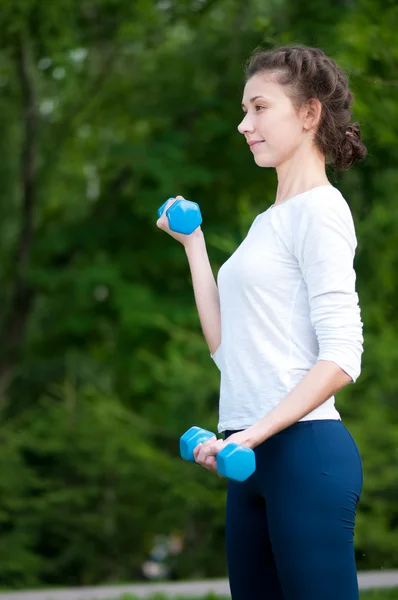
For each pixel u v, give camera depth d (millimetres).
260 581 2865
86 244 17000
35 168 18141
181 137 16219
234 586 2912
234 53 16703
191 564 17125
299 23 13688
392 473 14812
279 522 2680
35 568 16391
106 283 16031
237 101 16438
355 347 2668
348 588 2650
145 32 17375
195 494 15680
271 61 2920
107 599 9367
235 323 2834
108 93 18234
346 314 2680
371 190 14656
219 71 16953
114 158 15875
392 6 7613
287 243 2787
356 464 2742
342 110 2943
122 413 16781
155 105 17094
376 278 15578
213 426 15367
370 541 14750
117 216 17141
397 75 7512
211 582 10891
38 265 17297
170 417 15906
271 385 2754
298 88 2889
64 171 19797
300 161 2920
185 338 15750
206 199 16609
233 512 2891
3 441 16562
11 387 18703
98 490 16625
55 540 17094
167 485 16391
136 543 17141
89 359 18125
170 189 15523
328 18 13695
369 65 7531
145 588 10273
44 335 18188
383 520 15008
